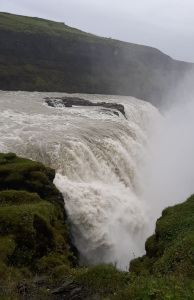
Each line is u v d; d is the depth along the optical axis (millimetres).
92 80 72062
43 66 66438
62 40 71375
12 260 10734
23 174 16312
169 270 10203
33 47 65938
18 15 84938
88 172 22594
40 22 83312
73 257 13352
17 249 11156
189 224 12641
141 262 13023
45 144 22344
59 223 14797
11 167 16547
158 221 14234
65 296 8891
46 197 16016
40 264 11289
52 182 17484
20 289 9078
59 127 27516
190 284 8086
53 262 11586
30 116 32000
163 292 7574
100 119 33406
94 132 27250
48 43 68250
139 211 21719
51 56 69188
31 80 60219
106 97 61938
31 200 14234
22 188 15844
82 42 74438
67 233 14727
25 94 51531
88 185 19734
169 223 13414
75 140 23812
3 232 11430
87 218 17859
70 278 9867
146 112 51531
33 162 17766
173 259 10609
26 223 11820
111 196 20141
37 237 12086
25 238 11500
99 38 80875
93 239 17797
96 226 17984
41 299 8734
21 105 38406
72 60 72625
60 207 16250
